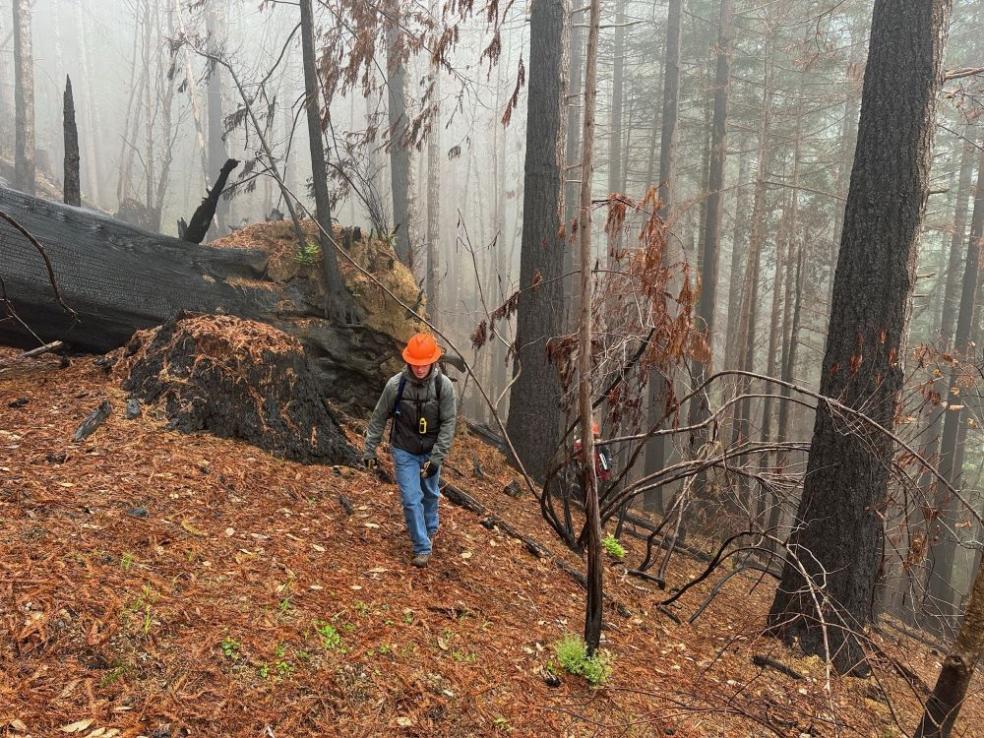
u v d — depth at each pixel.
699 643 5.33
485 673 3.45
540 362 8.32
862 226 5.51
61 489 3.63
